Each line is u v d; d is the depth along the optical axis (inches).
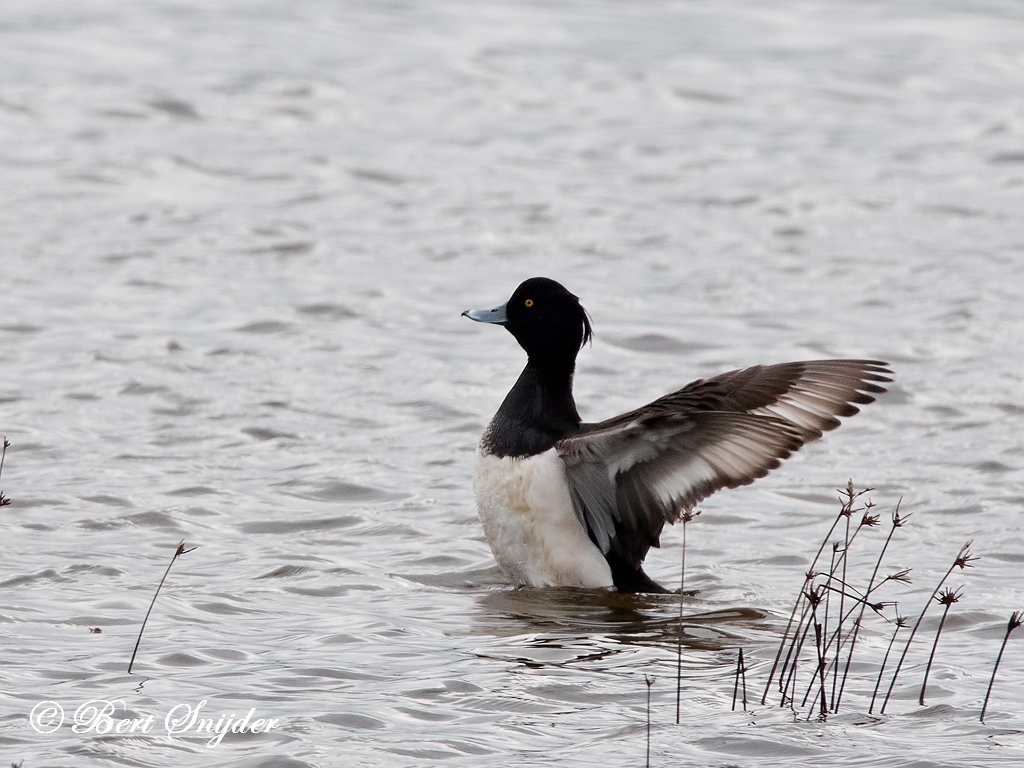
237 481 453.4
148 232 835.4
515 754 244.2
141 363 595.2
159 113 1155.3
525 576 373.4
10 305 677.9
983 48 1536.7
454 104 1232.8
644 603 355.6
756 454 347.3
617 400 568.1
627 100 1272.1
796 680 289.7
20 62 1312.7
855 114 1241.4
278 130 1121.4
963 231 869.8
